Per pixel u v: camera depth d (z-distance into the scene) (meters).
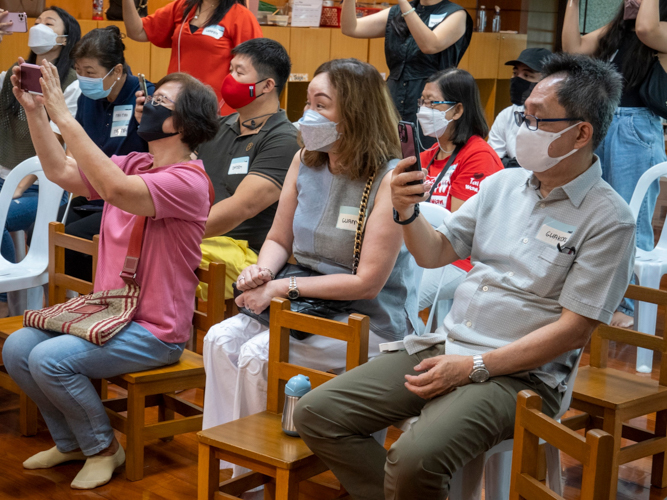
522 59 3.88
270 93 2.95
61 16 3.58
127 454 2.35
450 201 3.00
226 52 3.87
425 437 1.63
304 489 2.32
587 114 1.75
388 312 2.21
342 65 2.15
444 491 1.66
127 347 2.28
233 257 2.90
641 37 3.50
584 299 1.73
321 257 2.26
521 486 1.44
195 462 2.51
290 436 1.90
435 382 1.73
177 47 3.96
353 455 1.79
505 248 1.90
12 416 2.84
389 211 2.11
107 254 2.42
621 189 3.71
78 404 2.26
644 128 3.67
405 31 4.08
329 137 2.16
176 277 2.35
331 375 1.94
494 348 1.83
